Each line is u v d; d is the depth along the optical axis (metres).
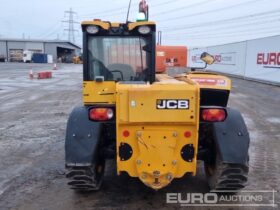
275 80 22.31
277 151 6.61
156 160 3.74
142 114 3.63
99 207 4.11
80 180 4.05
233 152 3.89
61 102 13.59
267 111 11.67
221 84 4.75
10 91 17.73
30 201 4.30
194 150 3.76
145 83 4.00
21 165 5.74
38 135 7.91
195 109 3.63
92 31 4.53
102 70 4.69
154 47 4.63
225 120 4.06
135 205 4.15
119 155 3.78
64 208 4.10
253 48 25.98
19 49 87.75
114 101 4.59
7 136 7.80
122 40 4.64
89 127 4.04
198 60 38.16
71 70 42.41
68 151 3.97
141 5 5.14
